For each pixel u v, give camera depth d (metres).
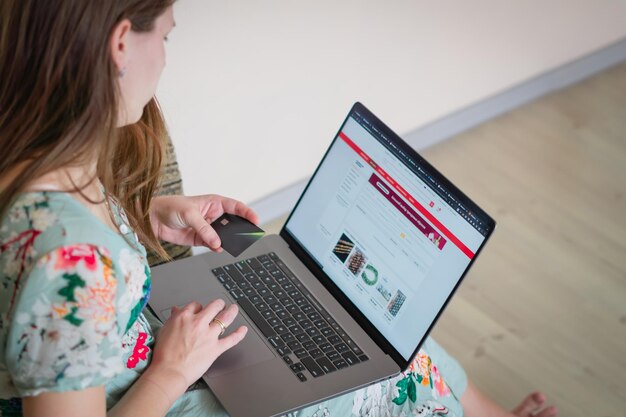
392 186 1.37
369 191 1.41
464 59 2.98
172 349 1.15
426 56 2.84
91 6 0.89
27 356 0.92
